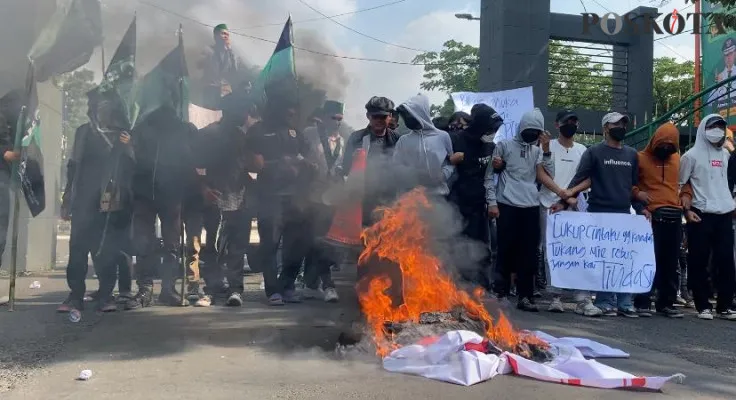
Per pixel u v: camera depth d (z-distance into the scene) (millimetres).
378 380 3414
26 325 4754
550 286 6219
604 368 3527
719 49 14141
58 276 8094
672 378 3441
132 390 3172
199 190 5805
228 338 4355
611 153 6062
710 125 6008
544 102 11695
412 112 4715
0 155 5613
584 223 5988
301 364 3701
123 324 4832
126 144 5359
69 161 5570
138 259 5742
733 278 5941
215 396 3096
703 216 5938
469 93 8422
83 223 5293
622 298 6008
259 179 5855
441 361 3543
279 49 5879
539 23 11617
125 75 5312
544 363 3689
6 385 3230
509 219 5980
